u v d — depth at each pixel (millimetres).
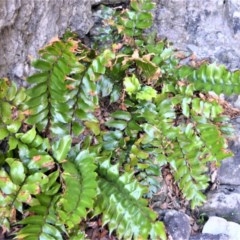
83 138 886
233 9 1085
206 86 935
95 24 1014
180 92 927
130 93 876
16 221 778
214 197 959
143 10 948
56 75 771
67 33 925
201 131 908
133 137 897
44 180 754
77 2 938
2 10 758
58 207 750
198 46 1080
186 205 945
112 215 787
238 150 1004
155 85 950
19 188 745
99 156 844
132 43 944
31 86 868
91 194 746
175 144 891
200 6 1074
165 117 899
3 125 783
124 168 874
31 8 819
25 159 785
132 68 928
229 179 991
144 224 778
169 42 1028
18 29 815
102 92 910
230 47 1085
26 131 828
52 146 801
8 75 840
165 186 926
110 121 896
